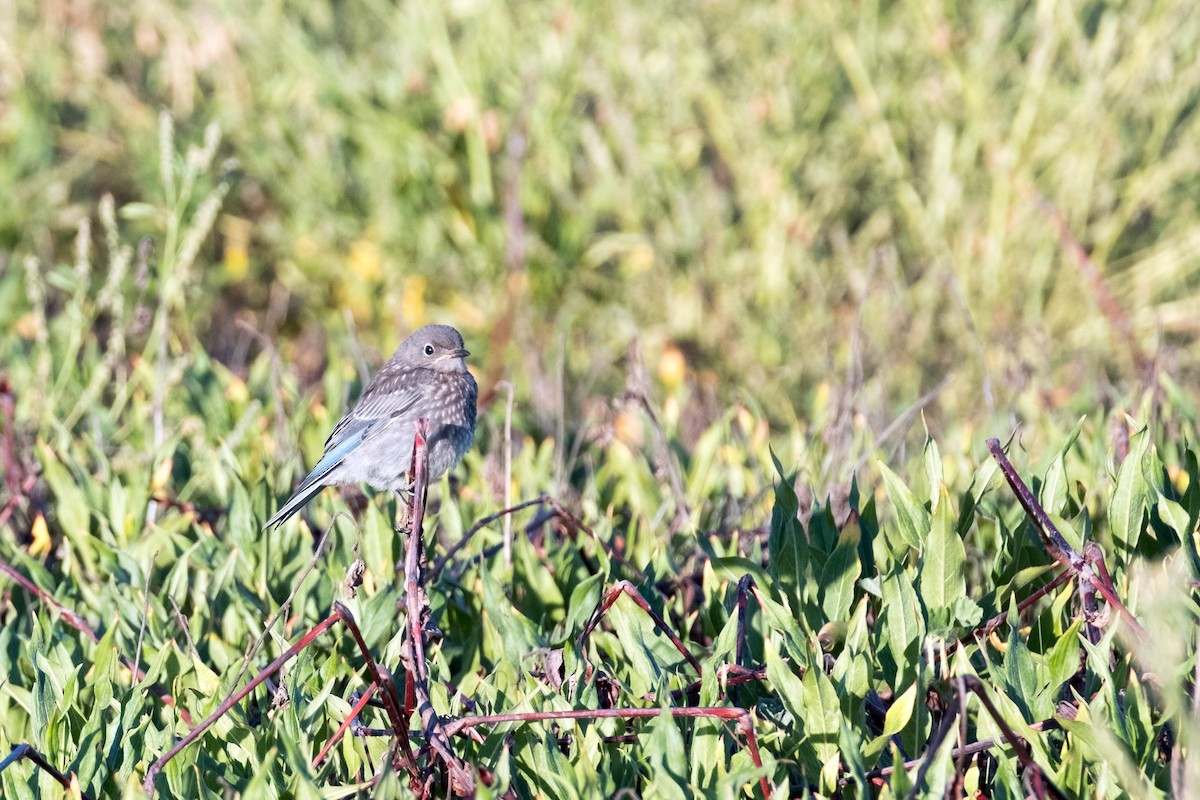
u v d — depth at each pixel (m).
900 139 19.30
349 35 21.34
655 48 19.75
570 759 5.92
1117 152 18.30
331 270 19.27
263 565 8.04
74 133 20.14
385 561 7.90
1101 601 6.53
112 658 6.84
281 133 19.23
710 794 5.46
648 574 7.40
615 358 17.89
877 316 17.42
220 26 19.02
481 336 18.05
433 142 18.94
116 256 11.21
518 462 10.22
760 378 16.80
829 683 5.74
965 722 5.53
